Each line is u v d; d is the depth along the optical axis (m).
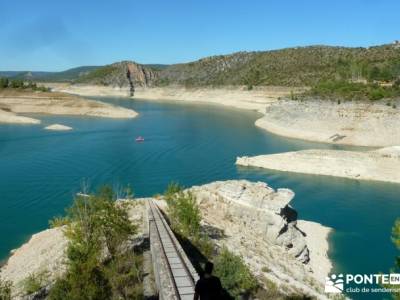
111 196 31.67
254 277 31.86
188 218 36.38
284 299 29.25
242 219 48.44
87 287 21.83
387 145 114.69
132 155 100.19
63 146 110.06
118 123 161.88
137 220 40.72
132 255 30.38
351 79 181.00
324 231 54.03
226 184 51.91
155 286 25.80
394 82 154.62
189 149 108.69
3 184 73.75
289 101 147.62
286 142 120.94
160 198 54.47
